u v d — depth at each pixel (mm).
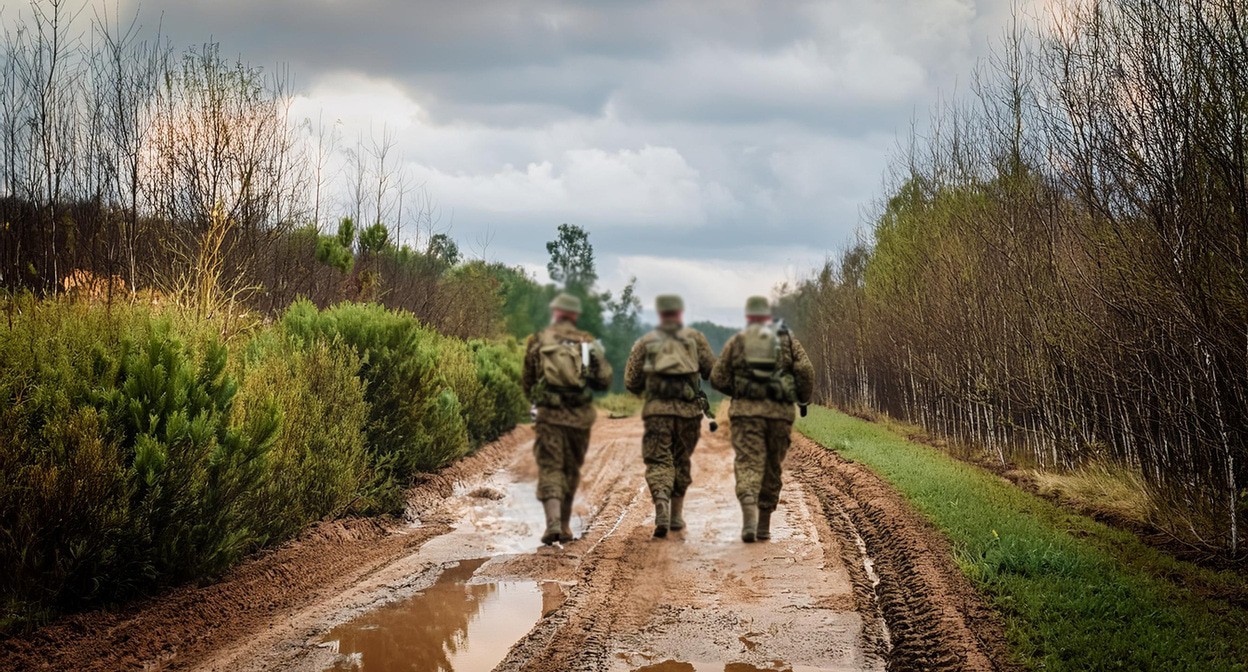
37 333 6559
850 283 28406
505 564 8086
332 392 9914
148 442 6238
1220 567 7230
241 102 12203
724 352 8570
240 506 7488
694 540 8727
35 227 9828
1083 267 9789
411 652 5730
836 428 18906
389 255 17531
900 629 5953
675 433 8477
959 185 15000
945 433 17078
